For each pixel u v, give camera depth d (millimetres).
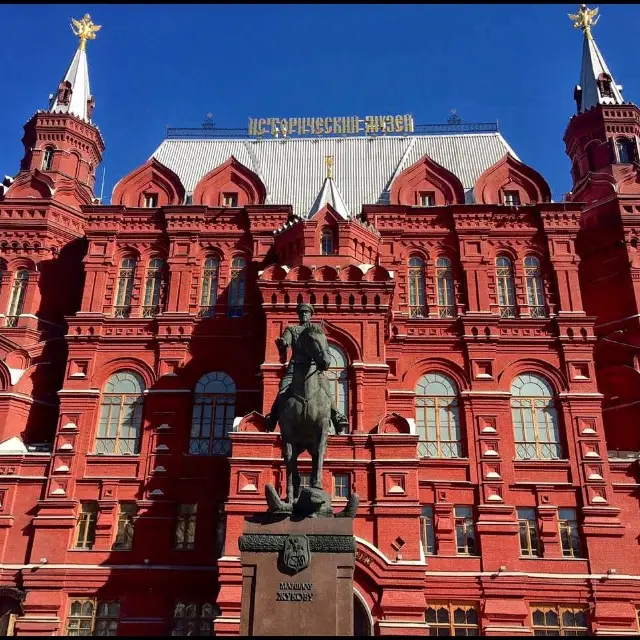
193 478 32844
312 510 16547
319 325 18047
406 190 40469
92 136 45719
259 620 15344
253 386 34906
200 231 38656
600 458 32781
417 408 34500
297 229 35531
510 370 35094
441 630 29781
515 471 32906
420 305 37219
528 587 30438
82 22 49625
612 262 39031
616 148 43344
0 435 34062
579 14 50156
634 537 31750
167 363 35406
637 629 29688
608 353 37250
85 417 34062
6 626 30906
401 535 27703
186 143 46688
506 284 37625
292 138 47125
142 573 30906
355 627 27219
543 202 38625
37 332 37781
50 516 31969
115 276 38031
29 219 40000
